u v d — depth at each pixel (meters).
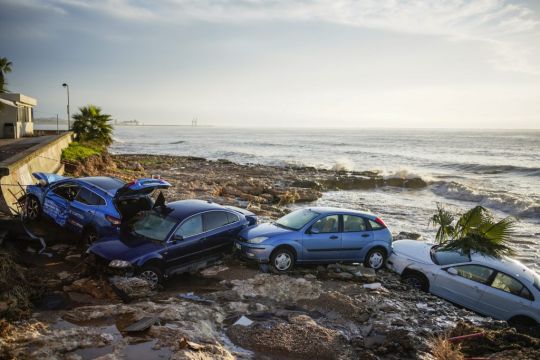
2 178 11.66
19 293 6.79
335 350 6.05
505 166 43.38
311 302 7.81
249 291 8.11
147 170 35.78
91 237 9.81
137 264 8.05
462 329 6.76
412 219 20.14
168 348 5.50
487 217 10.52
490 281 8.91
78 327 6.02
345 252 10.19
